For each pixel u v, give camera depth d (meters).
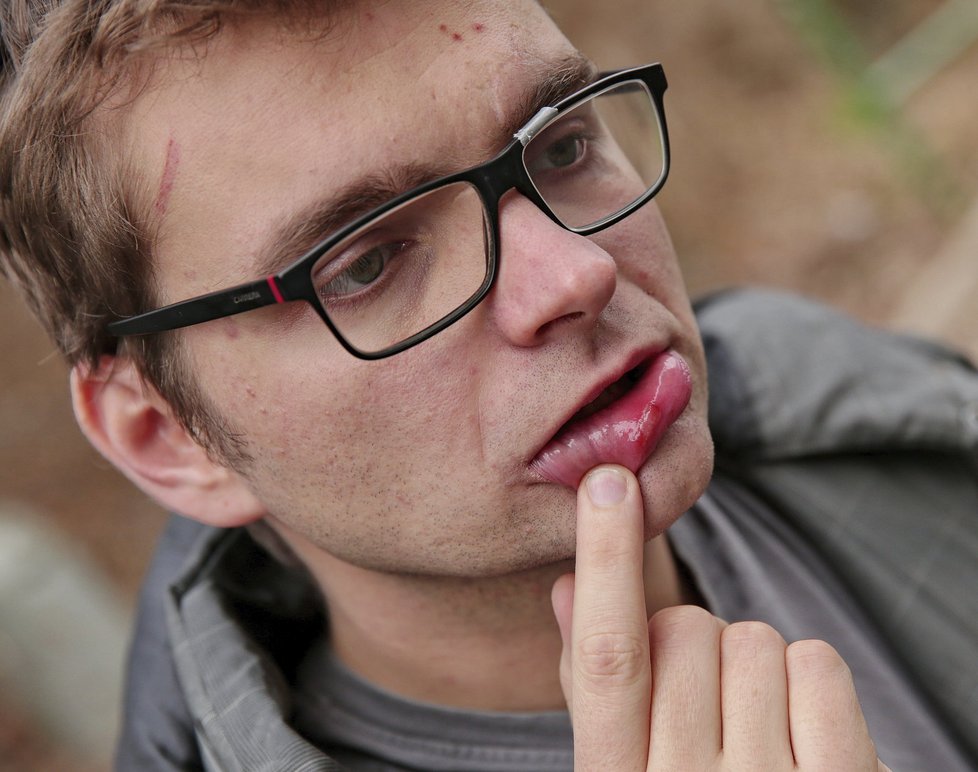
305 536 1.13
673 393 1.00
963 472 1.47
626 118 1.17
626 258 1.06
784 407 1.47
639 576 0.96
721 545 1.35
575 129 1.09
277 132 0.93
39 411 4.06
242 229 0.96
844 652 1.29
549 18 1.08
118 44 0.94
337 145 0.92
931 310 3.04
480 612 1.16
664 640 0.98
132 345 1.13
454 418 0.99
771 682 0.95
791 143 4.66
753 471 1.48
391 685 1.26
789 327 1.56
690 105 4.97
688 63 5.14
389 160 0.93
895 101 3.59
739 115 4.90
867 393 1.48
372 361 0.99
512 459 0.99
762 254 4.18
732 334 1.56
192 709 1.25
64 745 2.80
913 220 3.93
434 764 1.21
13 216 1.14
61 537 3.59
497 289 0.96
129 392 1.20
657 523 1.00
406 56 0.94
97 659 2.73
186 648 1.30
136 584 3.44
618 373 0.98
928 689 1.34
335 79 0.93
